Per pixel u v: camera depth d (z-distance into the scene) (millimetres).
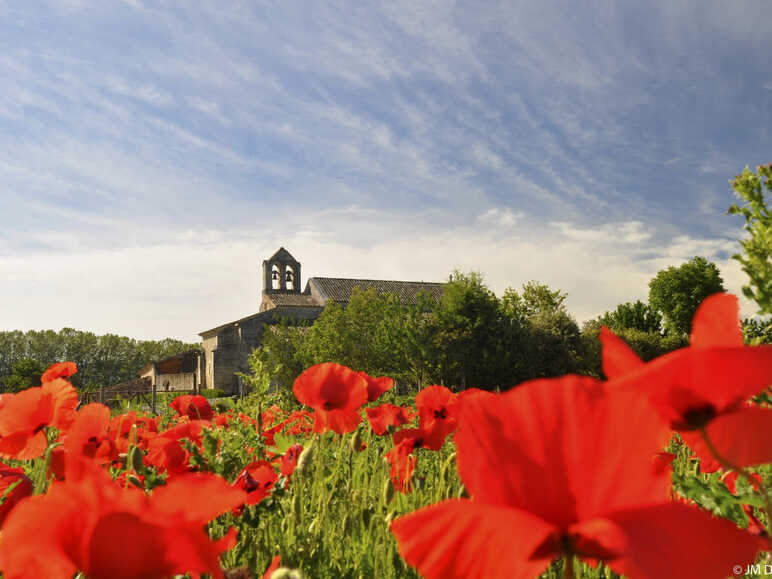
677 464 2344
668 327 58562
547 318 36656
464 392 2596
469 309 32156
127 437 2527
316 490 2531
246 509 2137
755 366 642
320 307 54469
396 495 2529
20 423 2025
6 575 664
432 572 606
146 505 687
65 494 675
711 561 562
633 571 540
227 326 52688
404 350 30438
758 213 2221
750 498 1472
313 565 2117
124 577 657
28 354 95188
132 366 100375
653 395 678
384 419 3105
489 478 638
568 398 630
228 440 3127
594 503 620
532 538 577
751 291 1956
